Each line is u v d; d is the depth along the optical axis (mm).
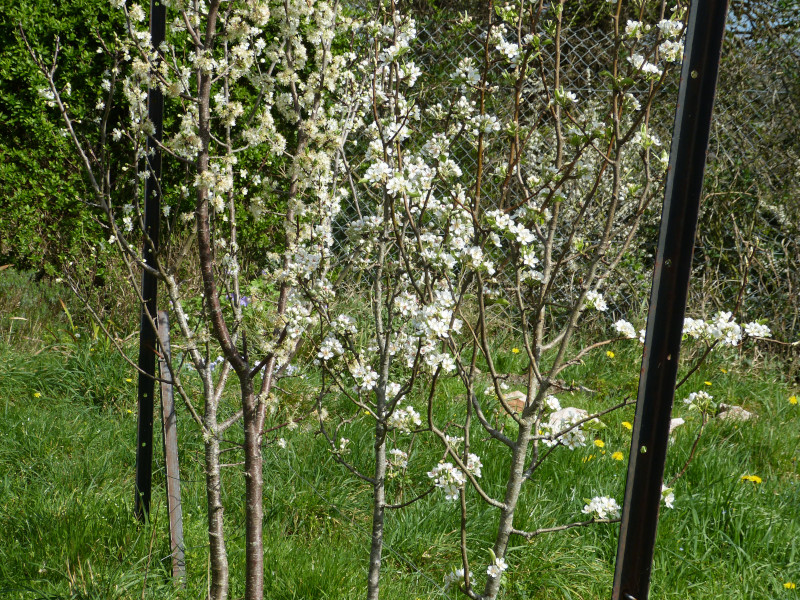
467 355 5195
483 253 1911
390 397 2531
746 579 2988
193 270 5367
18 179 5871
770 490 3648
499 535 2008
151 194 2643
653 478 1503
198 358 2410
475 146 2076
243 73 2096
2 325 5316
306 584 2750
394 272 2266
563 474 3662
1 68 5684
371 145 2082
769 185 6074
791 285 5805
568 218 5039
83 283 5695
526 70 2000
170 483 2707
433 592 2854
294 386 4371
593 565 3033
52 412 4207
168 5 2039
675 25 1865
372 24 2174
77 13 5715
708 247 6281
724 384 5223
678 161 1437
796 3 5980
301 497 3379
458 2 6641
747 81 6160
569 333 1979
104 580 2580
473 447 3820
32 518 2998
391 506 2379
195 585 2691
